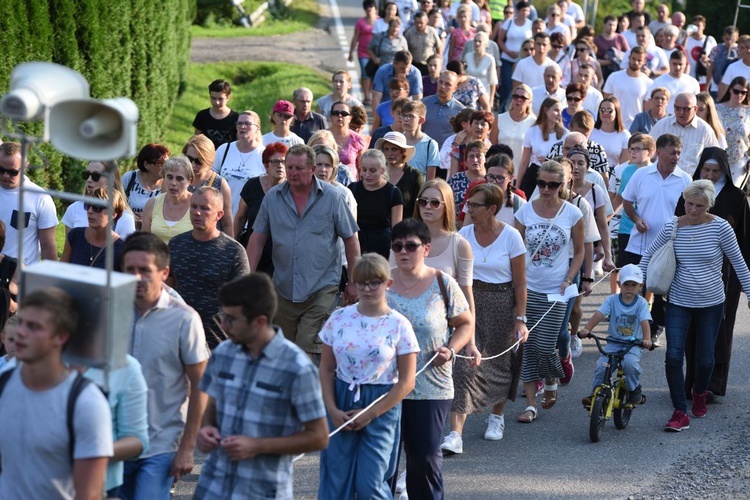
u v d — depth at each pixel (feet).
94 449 46.14
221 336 79.92
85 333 46.34
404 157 115.14
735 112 154.40
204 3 350.64
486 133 131.64
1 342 83.41
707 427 97.09
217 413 54.13
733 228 101.35
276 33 337.31
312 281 92.99
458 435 88.89
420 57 214.07
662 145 115.85
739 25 314.14
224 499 53.47
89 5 150.20
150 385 60.95
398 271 73.77
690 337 101.09
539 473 85.46
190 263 79.15
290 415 53.06
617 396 94.94
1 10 128.36
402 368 65.92
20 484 46.85
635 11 247.70
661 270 96.37
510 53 227.40
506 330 89.61
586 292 105.60
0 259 86.12
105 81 159.12
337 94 162.30
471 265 81.56
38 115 45.14
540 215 100.01
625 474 85.56
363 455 66.03
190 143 103.86
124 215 92.53
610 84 184.34
